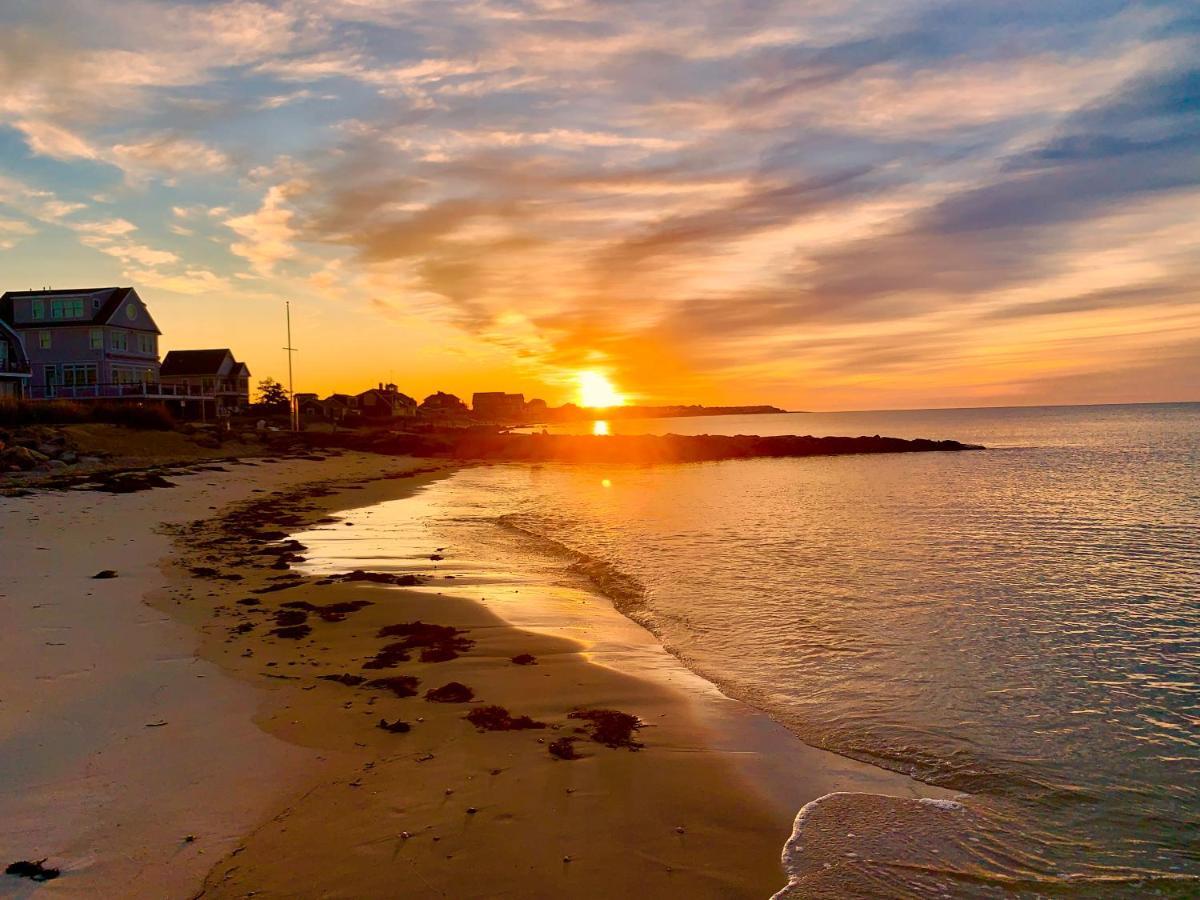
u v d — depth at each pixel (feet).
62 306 188.34
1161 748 27.50
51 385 184.96
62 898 16.03
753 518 92.53
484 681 31.07
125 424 151.23
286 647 34.35
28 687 27.30
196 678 29.35
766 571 58.75
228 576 48.85
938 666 36.24
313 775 22.22
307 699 28.04
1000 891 18.74
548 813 20.80
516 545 69.92
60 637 33.14
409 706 27.86
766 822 21.30
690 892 17.79
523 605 45.47
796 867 19.11
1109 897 18.65
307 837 18.95
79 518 67.10
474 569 56.95
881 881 18.75
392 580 49.78
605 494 124.47
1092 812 22.84
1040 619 44.88
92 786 20.77
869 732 28.40
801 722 29.19
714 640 40.09
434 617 40.63
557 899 17.19
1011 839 21.18
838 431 465.47
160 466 121.39
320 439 220.64
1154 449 236.22
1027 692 32.96
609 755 24.68
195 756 22.91
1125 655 38.27
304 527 76.18
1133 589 53.11
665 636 40.86
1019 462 202.59
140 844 18.24
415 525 81.87
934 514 96.94
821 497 120.06
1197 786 24.68
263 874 17.38
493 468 193.67
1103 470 169.37
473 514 94.32
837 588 52.75
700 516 94.48
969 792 23.93
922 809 22.61
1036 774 25.23
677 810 21.52
